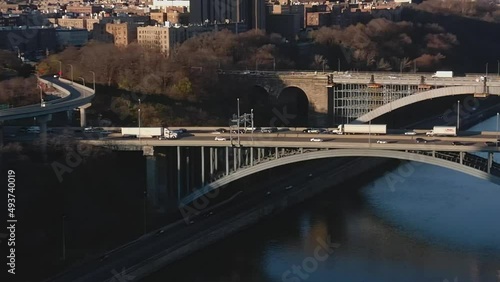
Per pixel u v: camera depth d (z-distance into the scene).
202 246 168.12
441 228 177.88
